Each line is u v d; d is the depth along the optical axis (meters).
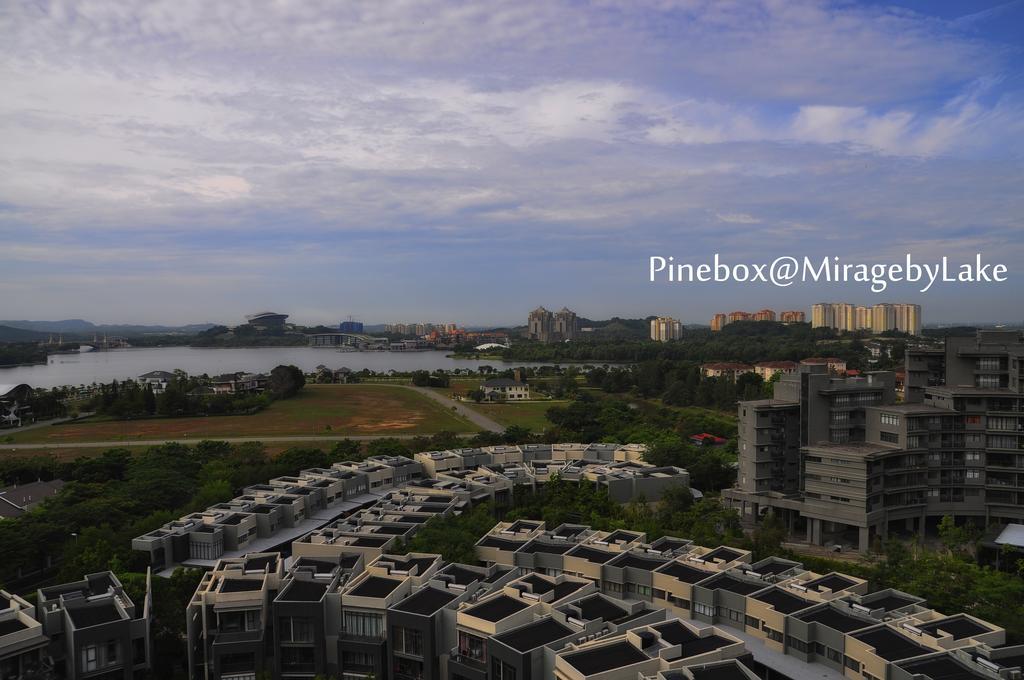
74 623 87.12
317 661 92.81
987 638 82.81
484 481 168.88
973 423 153.88
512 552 115.94
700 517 144.00
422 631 88.44
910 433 150.88
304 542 123.81
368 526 130.12
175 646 99.75
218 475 183.75
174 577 109.31
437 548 116.31
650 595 104.25
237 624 95.69
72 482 182.00
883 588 108.38
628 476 175.75
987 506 152.50
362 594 94.69
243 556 123.06
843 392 160.75
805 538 156.88
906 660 74.31
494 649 81.19
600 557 112.44
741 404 167.50
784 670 83.69
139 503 158.50
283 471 192.00
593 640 81.19
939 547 148.88
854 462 145.50
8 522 136.25
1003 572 125.81
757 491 162.38
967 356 162.50
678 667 73.75
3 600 91.38
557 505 153.62
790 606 92.19
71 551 126.56
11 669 82.75
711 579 100.19
